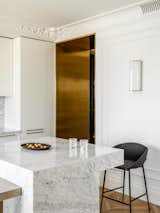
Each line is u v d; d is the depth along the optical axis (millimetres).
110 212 3090
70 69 4902
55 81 4637
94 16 3797
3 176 1997
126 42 3629
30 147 2387
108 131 3877
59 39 4570
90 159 2096
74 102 5008
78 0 3170
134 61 3465
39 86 4398
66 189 1965
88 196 2203
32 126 4312
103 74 3928
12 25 4051
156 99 3332
